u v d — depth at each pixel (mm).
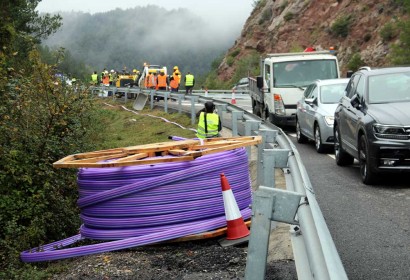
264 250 4098
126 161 7934
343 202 9148
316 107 15680
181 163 8031
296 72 20281
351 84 12711
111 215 8133
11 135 10359
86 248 7957
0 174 9617
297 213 4035
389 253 6465
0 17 21375
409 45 48625
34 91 11141
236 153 8617
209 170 8117
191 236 7902
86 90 12547
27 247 8742
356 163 13273
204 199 8094
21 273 7664
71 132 11867
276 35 91500
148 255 7648
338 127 12805
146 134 22156
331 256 3168
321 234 3477
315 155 14992
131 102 36750
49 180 10141
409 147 9797
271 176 6719
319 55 20797
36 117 10984
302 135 17500
